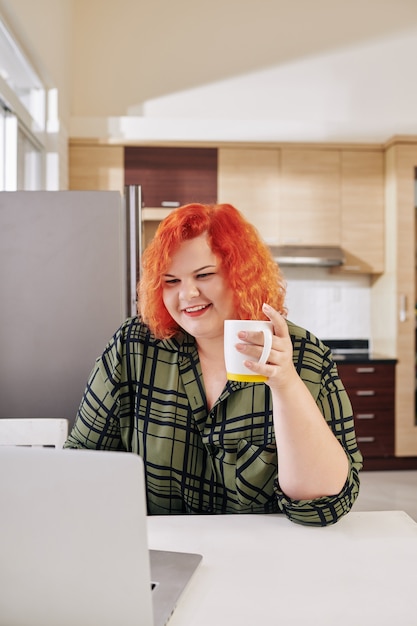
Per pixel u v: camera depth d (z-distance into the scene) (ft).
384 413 13.94
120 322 6.40
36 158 11.52
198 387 3.79
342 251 14.65
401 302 14.11
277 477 3.51
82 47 14.05
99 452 2.02
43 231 6.39
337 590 2.63
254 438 3.67
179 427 3.81
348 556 2.99
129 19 14.15
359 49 14.40
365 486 12.48
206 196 14.49
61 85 12.30
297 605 2.50
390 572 2.81
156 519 3.51
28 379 6.42
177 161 14.43
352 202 14.73
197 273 3.55
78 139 14.14
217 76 14.20
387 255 14.66
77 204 6.39
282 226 14.58
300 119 14.30
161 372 3.88
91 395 4.04
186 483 3.84
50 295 6.39
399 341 14.05
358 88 14.37
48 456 2.04
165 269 3.59
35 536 2.10
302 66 14.33
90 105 14.03
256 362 2.81
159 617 2.35
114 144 14.25
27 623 2.20
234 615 2.42
